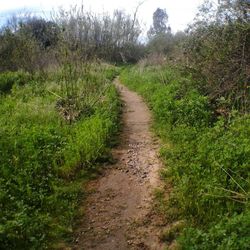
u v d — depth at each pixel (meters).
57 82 6.18
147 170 2.96
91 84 4.70
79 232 2.16
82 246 2.04
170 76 6.19
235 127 3.04
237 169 2.45
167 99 4.54
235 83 3.82
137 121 4.50
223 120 3.29
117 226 2.22
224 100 3.65
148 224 2.21
